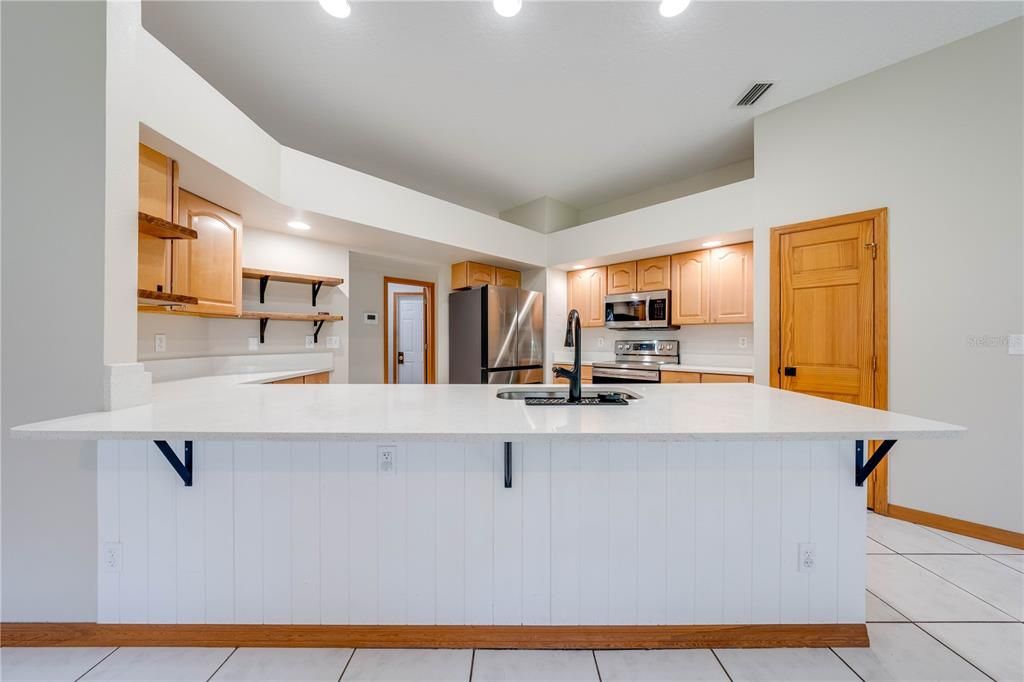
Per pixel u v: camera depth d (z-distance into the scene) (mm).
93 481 1390
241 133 2197
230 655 1356
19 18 1352
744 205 3199
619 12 2045
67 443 1389
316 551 1425
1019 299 2068
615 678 1264
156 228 1758
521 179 4211
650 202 4492
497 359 4340
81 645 1385
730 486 1437
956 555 1995
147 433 1041
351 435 1044
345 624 1427
